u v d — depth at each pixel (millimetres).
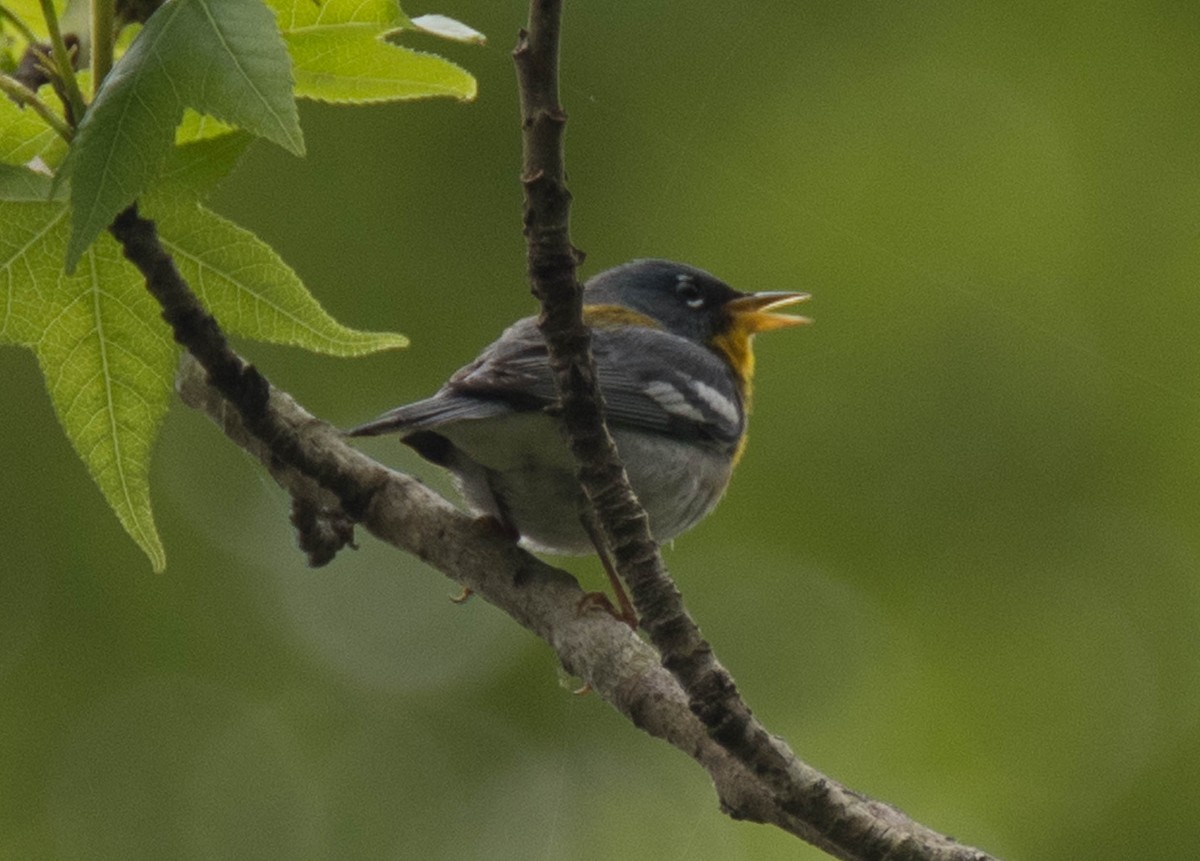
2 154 5344
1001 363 12594
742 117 12867
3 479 11102
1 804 10484
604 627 6094
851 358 12758
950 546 12250
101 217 4359
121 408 5656
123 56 4543
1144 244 12789
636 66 12906
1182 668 12008
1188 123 12898
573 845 12367
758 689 12180
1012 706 11953
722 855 12391
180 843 10734
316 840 11375
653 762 12672
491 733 12359
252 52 4449
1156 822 11438
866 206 12852
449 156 12320
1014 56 13211
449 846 11594
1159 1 13086
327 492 6914
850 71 13125
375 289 11953
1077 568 12242
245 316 5684
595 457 5305
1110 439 12523
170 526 11758
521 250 12242
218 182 5496
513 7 12484
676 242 12625
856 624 12305
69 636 10945
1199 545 12125
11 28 6402
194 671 11344
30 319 5516
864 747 12000
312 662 11914
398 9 5438
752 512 12555
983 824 11672
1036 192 12945
